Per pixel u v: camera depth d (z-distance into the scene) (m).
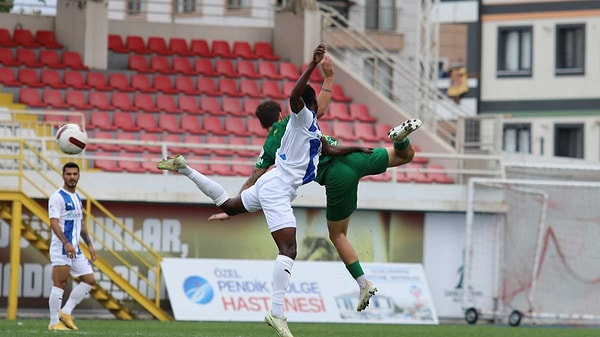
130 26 80.50
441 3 132.38
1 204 58.41
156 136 71.00
